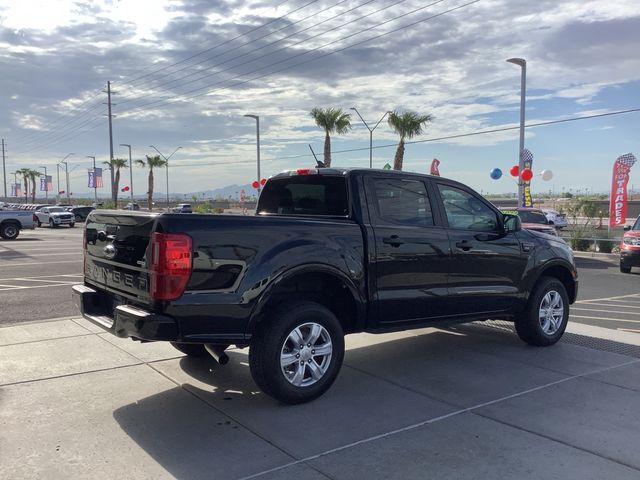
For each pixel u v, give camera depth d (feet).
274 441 12.89
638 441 12.95
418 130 109.19
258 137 150.41
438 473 11.42
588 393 16.17
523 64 82.43
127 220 14.94
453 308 18.71
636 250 50.78
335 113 118.21
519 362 19.33
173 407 14.94
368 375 17.84
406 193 18.07
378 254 16.70
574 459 12.05
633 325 27.09
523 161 83.76
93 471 11.40
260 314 14.74
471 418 14.30
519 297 20.51
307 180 18.48
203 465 11.71
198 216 13.93
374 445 12.71
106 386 16.51
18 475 11.18
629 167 76.43
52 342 21.13
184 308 13.53
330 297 16.99
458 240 18.67
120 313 14.21
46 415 14.30
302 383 15.20
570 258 22.52
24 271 45.98
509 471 11.51
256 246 14.51
